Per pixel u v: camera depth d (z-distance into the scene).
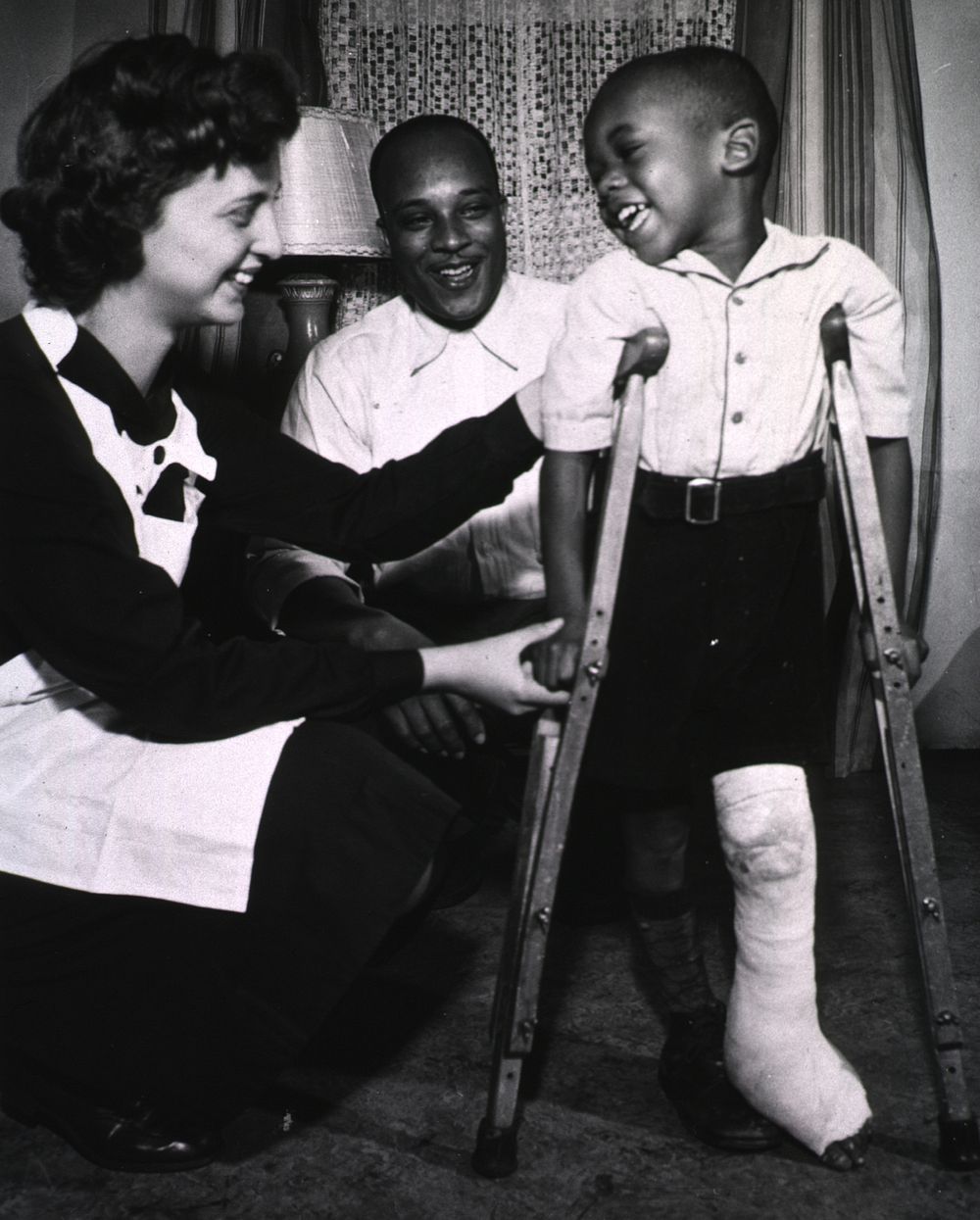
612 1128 1.95
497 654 1.77
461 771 2.73
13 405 1.72
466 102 3.47
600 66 3.42
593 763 1.90
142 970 1.77
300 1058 2.17
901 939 2.56
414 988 2.42
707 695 1.84
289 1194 1.81
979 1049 2.12
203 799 1.72
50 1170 1.87
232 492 2.09
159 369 1.95
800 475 1.79
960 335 3.65
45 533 1.69
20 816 1.78
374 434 2.70
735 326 1.72
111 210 1.71
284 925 1.72
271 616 2.40
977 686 3.77
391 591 2.76
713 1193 1.79
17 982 1.81
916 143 3.48
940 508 3.70
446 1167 1.86
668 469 1.78
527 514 2.64
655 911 2.00
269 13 3.29
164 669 1.71
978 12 3.54
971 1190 1.77
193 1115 1.81
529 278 2.75
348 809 1.72
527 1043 1.79
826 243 1.79
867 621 1.76
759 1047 1.81
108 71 1.70
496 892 2.87
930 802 3.36
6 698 1.83
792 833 1.77
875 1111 1.97
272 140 1.78
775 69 3.38
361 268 3.60
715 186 1.70
